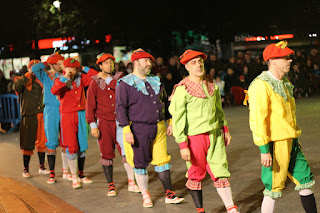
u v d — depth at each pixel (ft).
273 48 14.32
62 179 24.41
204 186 20.79
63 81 21.90
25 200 20.04
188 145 16.05
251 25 72.08
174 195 18.63
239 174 22.62
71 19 61.67
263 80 14.26
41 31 61.26
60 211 17.99
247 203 17.98
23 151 25.44
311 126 36.35
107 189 21.77
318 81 69.92
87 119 20.84
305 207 14.55
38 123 25.58
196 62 15.88
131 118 18.07
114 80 21.06
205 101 15.93
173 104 15.96
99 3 63.21
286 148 14.20
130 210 18.17
